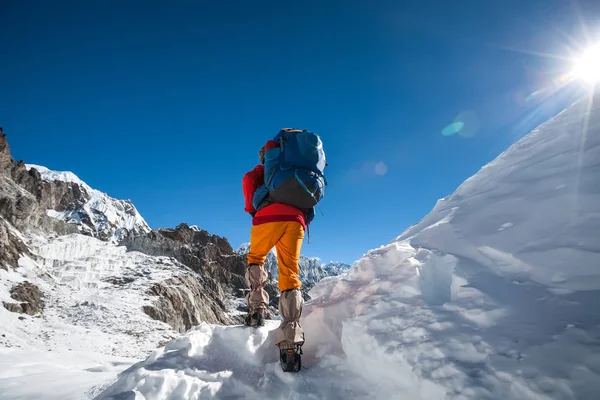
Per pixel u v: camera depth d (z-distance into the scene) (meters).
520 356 1.45
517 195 2.55
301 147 2.62
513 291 1.82
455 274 2.10
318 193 2.62
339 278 3.21
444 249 2.43
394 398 1.75
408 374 1.70
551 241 1.97
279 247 2.55
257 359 2.41
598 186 2.09
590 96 3.24
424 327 1.83
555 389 1.29
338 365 2.22
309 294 3.36
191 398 2.03
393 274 2.46
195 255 63.09
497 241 2.20
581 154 2.50
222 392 2.10
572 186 2.24
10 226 36.97
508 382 1.39
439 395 1.50
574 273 1.75
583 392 1.24
